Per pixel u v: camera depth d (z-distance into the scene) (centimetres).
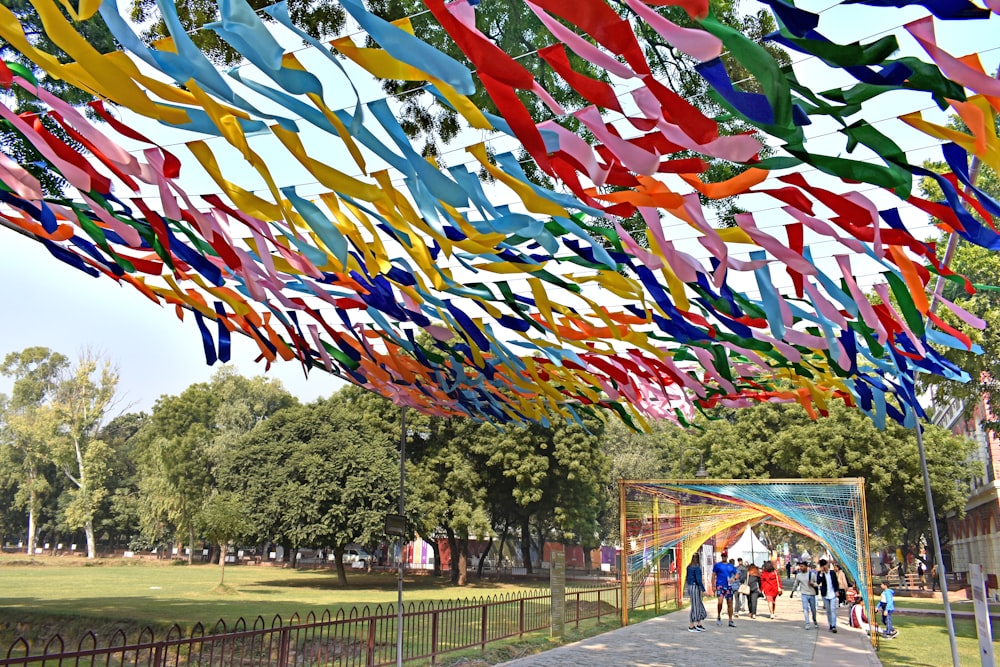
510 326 446
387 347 583
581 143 236
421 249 360
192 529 4159
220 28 227
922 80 203
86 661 995
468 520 2716
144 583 2594
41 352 5312
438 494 2741
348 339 563
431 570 3875
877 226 258
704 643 1248
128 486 5212
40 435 4822
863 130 223
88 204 369
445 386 603
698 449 2712
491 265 363
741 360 512
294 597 2127
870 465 2338
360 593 2366
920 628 1658
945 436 2520
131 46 239
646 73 196
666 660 1046
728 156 210
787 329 382
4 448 4916
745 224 272
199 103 264
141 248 414
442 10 204
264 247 374
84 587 2311
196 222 350
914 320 321
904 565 3384
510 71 209
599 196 264
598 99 216
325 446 2745
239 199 332
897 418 469
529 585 3025
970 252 1007
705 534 2167
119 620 1323
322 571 3766
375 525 2564
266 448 2822
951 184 236
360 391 3092
